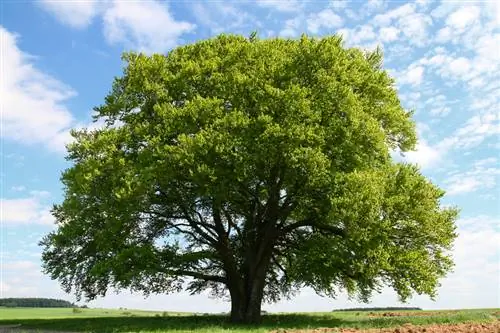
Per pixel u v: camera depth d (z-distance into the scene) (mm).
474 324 22047
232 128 29047
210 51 34188
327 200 29578
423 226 29469
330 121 30359
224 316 38844
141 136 31969
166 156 29156
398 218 29188
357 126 30031
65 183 33000
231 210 34500
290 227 33781
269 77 31297
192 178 29062
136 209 30500
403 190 29672
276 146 28391
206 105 29828
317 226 32969
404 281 29516
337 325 27469
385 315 38812
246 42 34031
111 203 30203
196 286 37438
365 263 29000
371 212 27328
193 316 39438
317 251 30609
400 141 36969
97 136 33219
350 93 30453
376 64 37812
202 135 28547
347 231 28359
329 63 31891
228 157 28422
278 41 35250
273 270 39625
